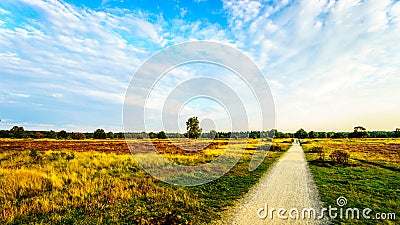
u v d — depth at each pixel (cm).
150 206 836
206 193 1016
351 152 3105
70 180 1220
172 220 688
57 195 974
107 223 693
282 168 1748
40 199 904
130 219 715
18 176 1179
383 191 1030
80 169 1505
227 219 705
